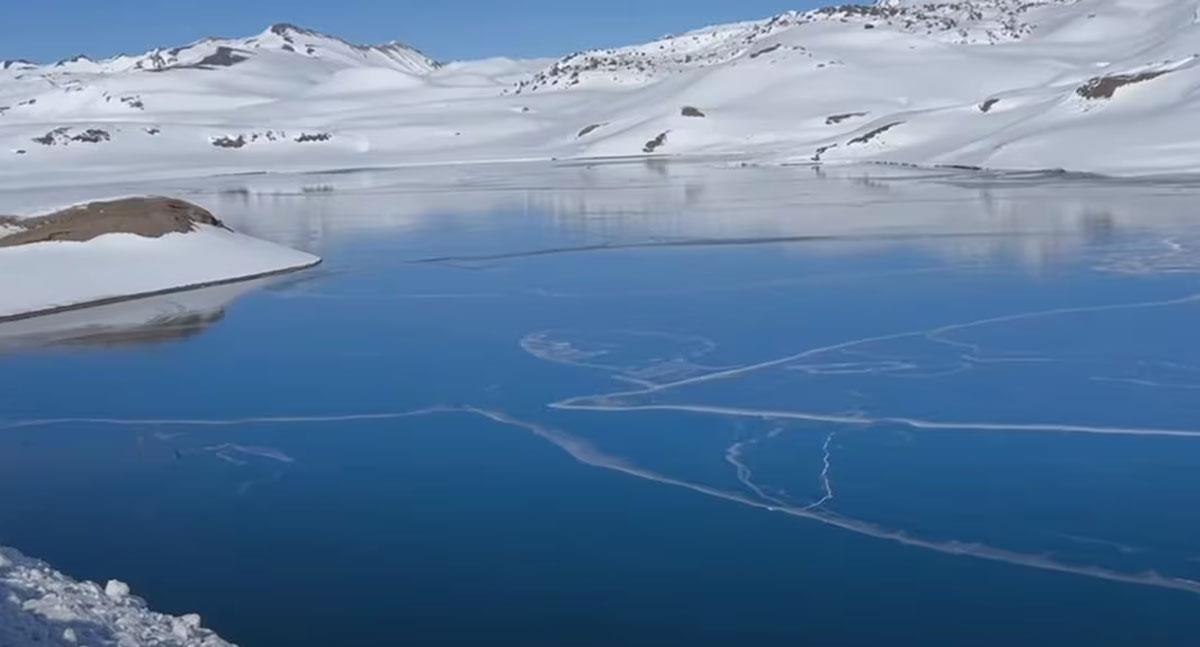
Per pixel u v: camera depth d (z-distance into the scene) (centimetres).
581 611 929
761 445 1337
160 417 1536
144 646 777
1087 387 1547
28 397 1656
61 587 873
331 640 887
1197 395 1495
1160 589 944
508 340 1964
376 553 1055
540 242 3444
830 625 896
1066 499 1143
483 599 954
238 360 1870
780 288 2422
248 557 1052
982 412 1445
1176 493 1153
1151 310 2031
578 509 1151
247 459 1348
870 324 2000
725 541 1059
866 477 1220
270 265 2906
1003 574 978
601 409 1510
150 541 1097
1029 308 2094
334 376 1741
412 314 2253
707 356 1795
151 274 2638
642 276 2664
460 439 1398
